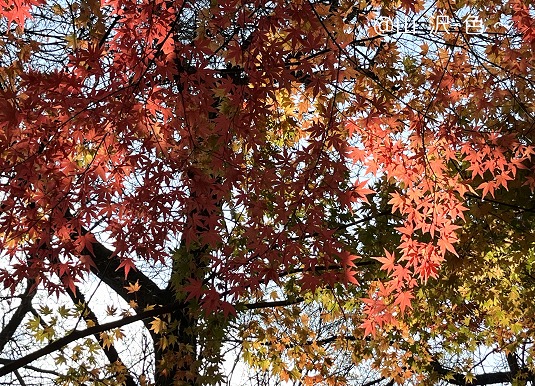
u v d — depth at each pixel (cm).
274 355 839
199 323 732
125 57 350
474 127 461
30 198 382
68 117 358
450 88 505
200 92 368
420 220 460
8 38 504
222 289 439
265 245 416
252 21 360
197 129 388
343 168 405
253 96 370
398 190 688
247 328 806
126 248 402
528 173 591
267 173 413
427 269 455
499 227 661
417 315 794
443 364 1016
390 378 931
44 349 646
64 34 621
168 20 352
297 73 559
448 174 510
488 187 470
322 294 827
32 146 363
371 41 573
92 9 454
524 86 541
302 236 417
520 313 789
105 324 673
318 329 1073
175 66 361
